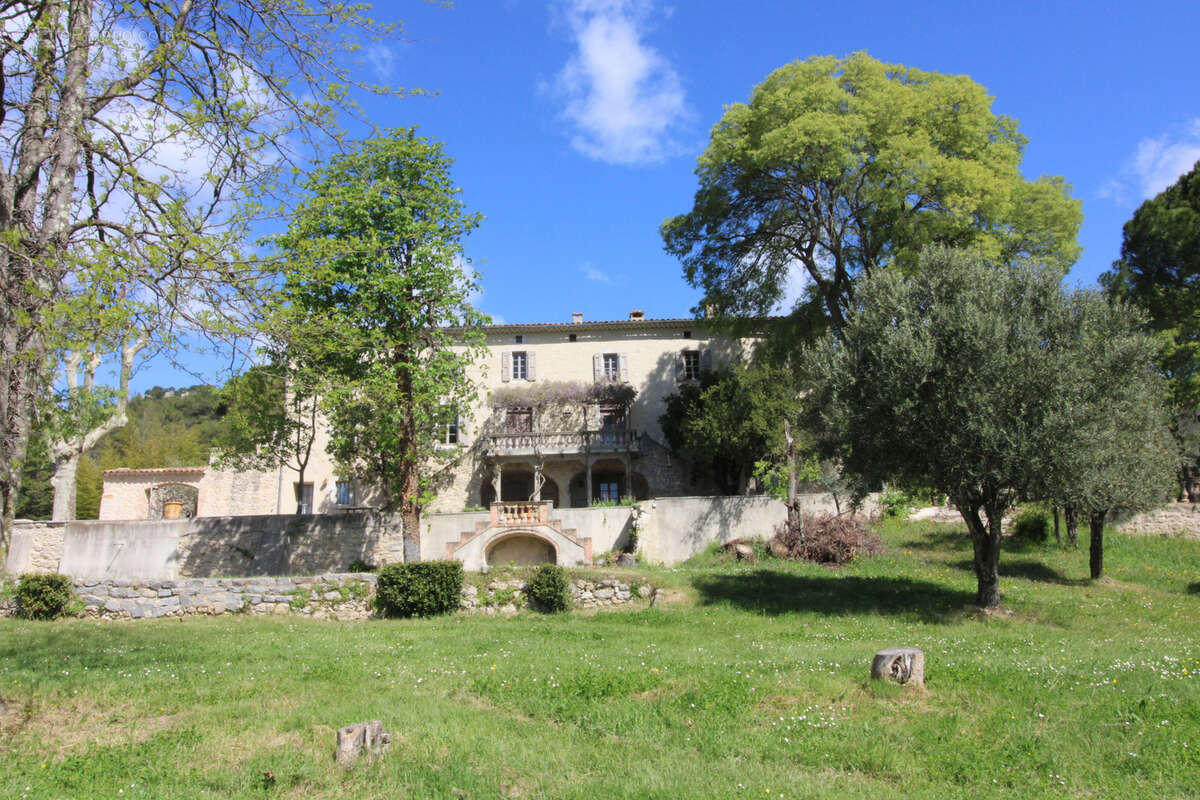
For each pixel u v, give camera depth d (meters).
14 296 8.59
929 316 17.88
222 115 9.80
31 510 44.50
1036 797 6.73
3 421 8.70
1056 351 16.83
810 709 9.06
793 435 28.48
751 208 31.91
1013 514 27.97
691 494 36.81
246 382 10.98
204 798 6.64
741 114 30.34
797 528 26.34
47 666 12.12
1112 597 20.08
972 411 16.77
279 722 8.78
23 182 8.98
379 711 9.20
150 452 51.59
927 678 10.20
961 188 26.97
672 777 7.18
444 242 23.31
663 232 33.28
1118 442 17.47
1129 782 7.04
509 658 12.79
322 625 17.30
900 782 7.16
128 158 9.49
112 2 9.12
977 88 29.14
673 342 39.12
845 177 28.75
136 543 25.33
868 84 29.59
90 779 7.04
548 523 25.84
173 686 10.52
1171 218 30.97
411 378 22.84
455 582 19.19
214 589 18.72
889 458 18.11
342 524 26.19
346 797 6.76
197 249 8.93
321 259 10.27
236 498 34.94
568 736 8.42
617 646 14.38
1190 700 9.21
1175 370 28.00
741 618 17.83
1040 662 11.76
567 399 37.41
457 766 7.41
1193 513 27.31
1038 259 28.23
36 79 9.05
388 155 22.41
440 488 36.44
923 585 20.78
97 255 8.33
